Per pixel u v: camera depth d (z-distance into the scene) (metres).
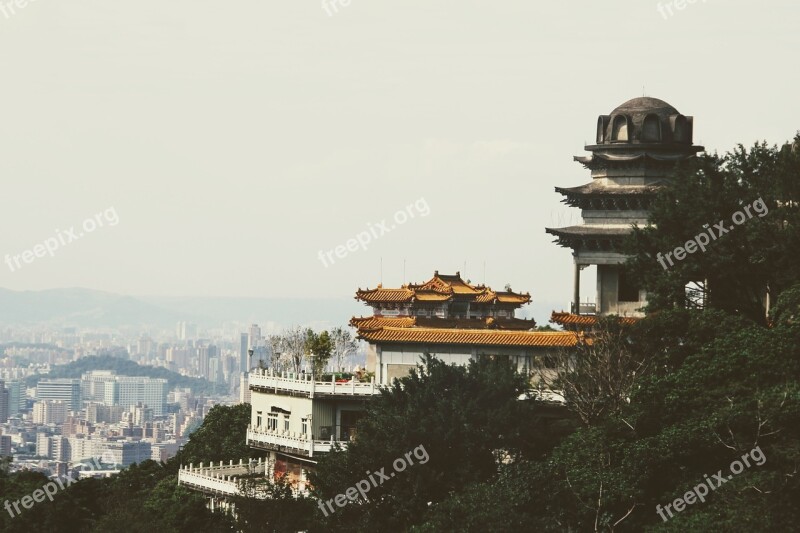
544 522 118.06
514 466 127.94
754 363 121.31
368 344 184.50
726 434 116.25
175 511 164.25
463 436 137.75
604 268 172.75
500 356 162.00
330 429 171.12
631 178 171.88
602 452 122.19
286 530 139.38
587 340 150.62
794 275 138.75
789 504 109.44
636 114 172.75
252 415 184.38
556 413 154.12
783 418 114.19
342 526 134.75
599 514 119.00
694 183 149.00
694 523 109.38
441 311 198.75
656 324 140.38
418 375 159.75
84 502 175.00
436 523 121.12
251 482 152.00
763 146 149.88
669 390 123.69
